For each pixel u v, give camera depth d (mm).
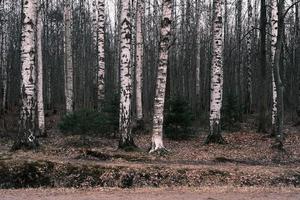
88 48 47562
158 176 13500
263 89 24391
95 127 19938
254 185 13438
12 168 13406
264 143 20516
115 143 20031
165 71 16672
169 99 21969
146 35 43750
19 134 16438
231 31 49969
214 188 12688
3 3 43219
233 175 13734
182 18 44625
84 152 15938
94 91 35531
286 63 39156
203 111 35906
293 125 28641
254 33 42125
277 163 16172
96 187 12984
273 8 22125
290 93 37688
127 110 17219
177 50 48688
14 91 45406
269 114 28562
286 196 11859
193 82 43562
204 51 42781
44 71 45844
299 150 18875
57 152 16234
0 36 44094
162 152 16641
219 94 19859
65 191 12281
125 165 13984
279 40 18281
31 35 16172
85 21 46781
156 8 39000
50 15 46188
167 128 21547
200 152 17922
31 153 15688
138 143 20578
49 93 41812
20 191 12344
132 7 30812
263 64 24078
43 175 13422
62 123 20141
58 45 47844
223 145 19609
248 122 29828
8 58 44125
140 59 25359
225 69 45094
